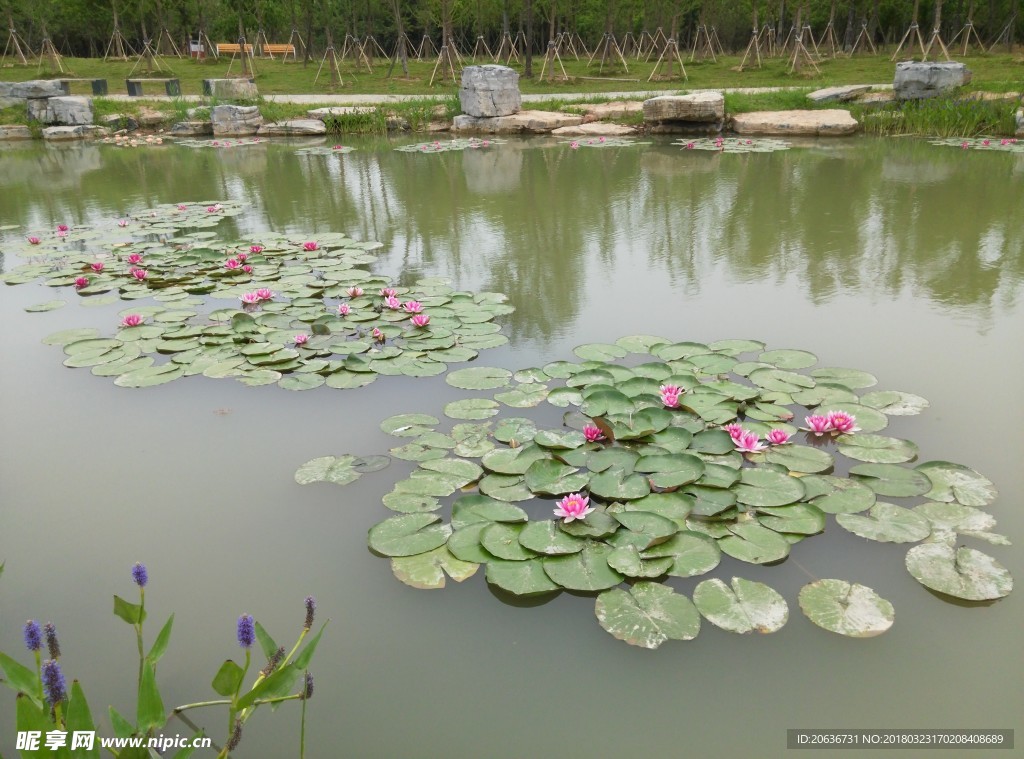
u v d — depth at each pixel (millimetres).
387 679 1618
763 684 1579
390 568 1964
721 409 2629
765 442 2457
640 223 5836
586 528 2010
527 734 1480
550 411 2723
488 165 9023
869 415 2605
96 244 5594
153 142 12328
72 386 3135
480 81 12219
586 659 1657
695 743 1452
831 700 1540
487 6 23062
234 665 1289
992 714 1496
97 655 1696
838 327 3521
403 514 2146
